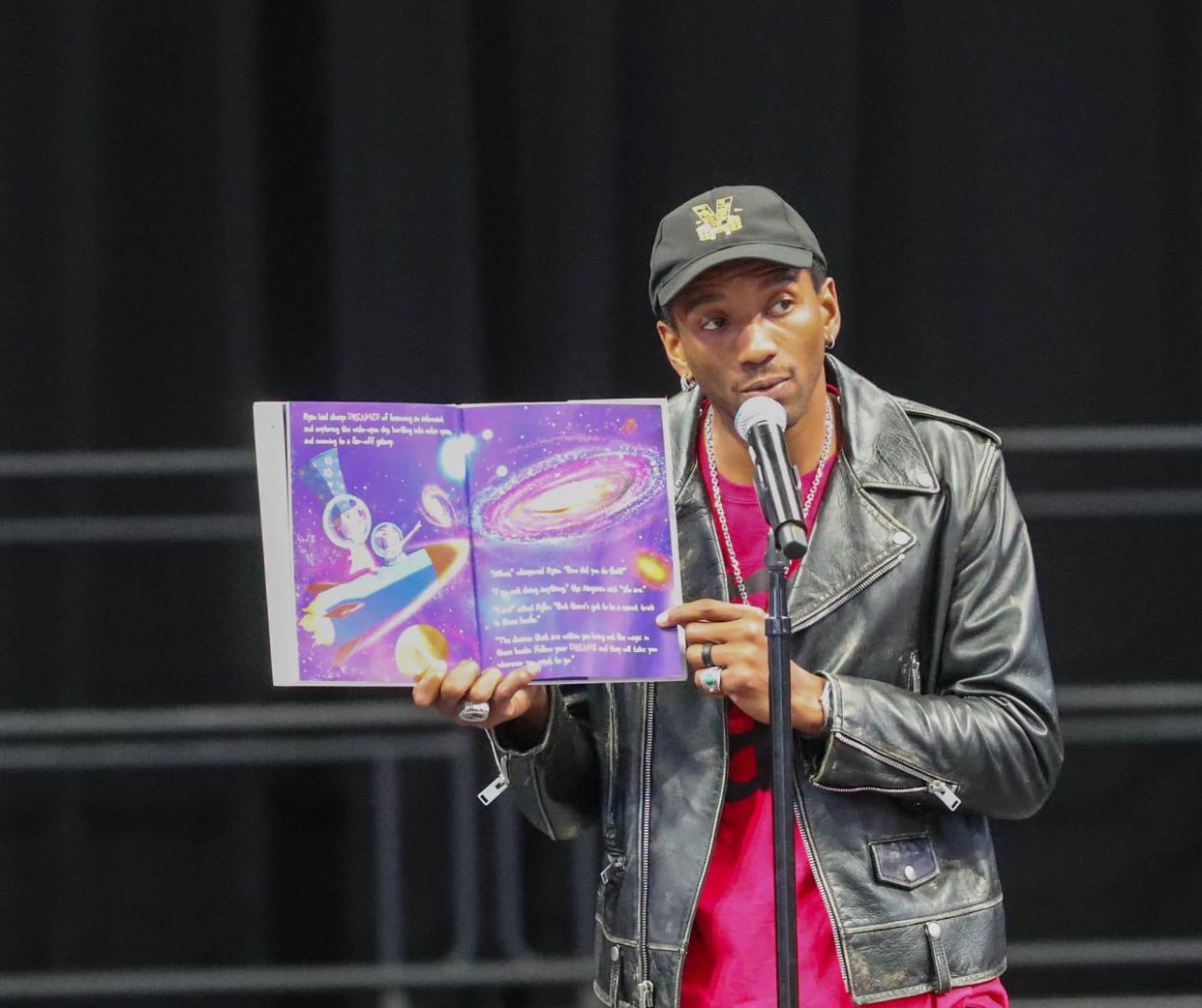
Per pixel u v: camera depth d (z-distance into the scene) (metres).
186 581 16.16
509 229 15.77
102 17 15.96
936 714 7.23
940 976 7.28
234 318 15.88
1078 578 16.03
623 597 7.31
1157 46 15.71
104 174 15.97
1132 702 15.09
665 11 15.73
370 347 15.68
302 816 16.20
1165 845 15.97
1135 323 15.77
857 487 7.64
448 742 15.45
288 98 15.92
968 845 7.59
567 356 15.60
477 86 15.78
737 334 7.22
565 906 15.91
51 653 16.09
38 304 16.02
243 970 15.68
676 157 15.70
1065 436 14.86
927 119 15.79
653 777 7.63
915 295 15.82
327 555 7.24
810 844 7.37
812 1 15.66
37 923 16.17
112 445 15.96
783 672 6.58
